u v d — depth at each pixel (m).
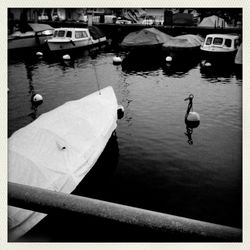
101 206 1.52
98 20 45.34
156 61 28.20
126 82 20.70
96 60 28.42
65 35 30.42
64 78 21.62
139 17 44.50
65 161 7.42
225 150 10.50
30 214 5.62
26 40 30.39
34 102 15.76
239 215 7.45
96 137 8.73
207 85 19.56
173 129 12.32
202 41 32.34
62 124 8.47
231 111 14.37
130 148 10.71
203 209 7.68
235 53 26.45
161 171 9.30
